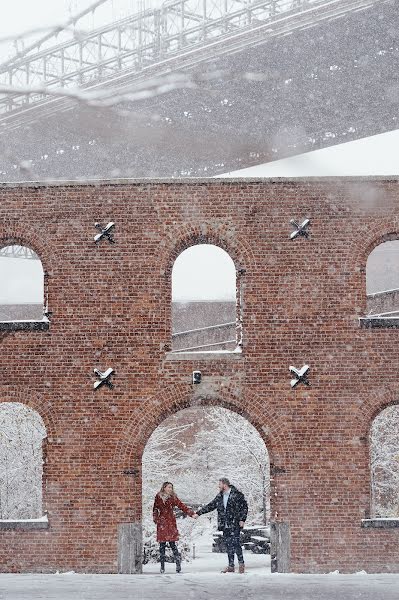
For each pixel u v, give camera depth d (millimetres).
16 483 26844
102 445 18453
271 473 18344
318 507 18156
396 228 18938
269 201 19031
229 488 18281
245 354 18625
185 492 35219
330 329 18672
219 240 19047
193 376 18547
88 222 19094
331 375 18547
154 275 18906
